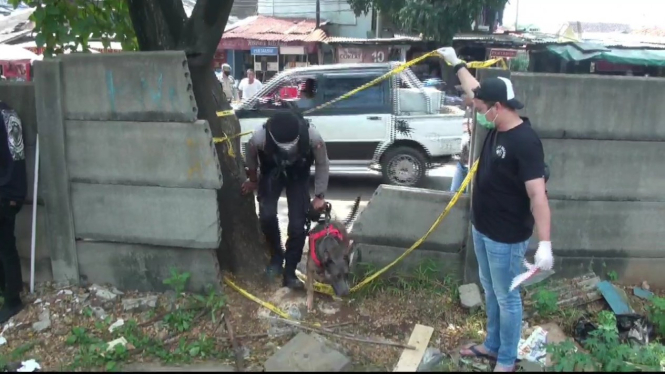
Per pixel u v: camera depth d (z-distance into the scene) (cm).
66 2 476
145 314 417
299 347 360
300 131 408
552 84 405
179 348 377
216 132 458
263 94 916
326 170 435
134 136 422
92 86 422
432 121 896
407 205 440
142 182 429
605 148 418
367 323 406
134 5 457
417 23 1381
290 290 443
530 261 432
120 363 363
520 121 320
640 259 439
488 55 1742
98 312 420
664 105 409
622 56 1641
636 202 428
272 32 2066
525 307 413
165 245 436
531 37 1880
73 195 445
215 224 421
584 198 427
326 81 905
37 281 468
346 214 788
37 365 361
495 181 324
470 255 435
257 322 407
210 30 443
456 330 400
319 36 2016
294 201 437
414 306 422
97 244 450
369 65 907
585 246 437
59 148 436
